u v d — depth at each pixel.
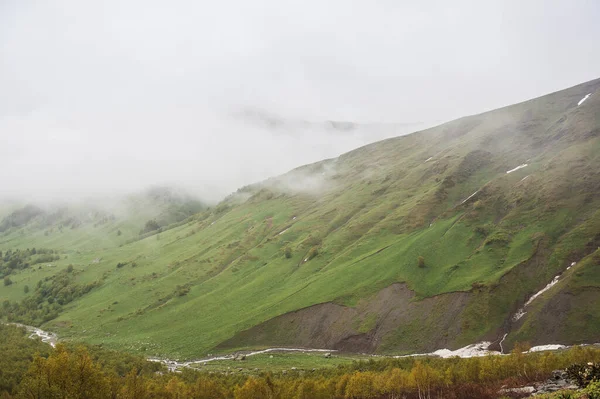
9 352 118.19
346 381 96.75
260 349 161.00
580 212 162.25
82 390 73.62
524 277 144.00
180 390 97.38
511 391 75.31
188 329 189.38
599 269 128.00
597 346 109.06
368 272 182.00
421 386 88.50
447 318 141.00
